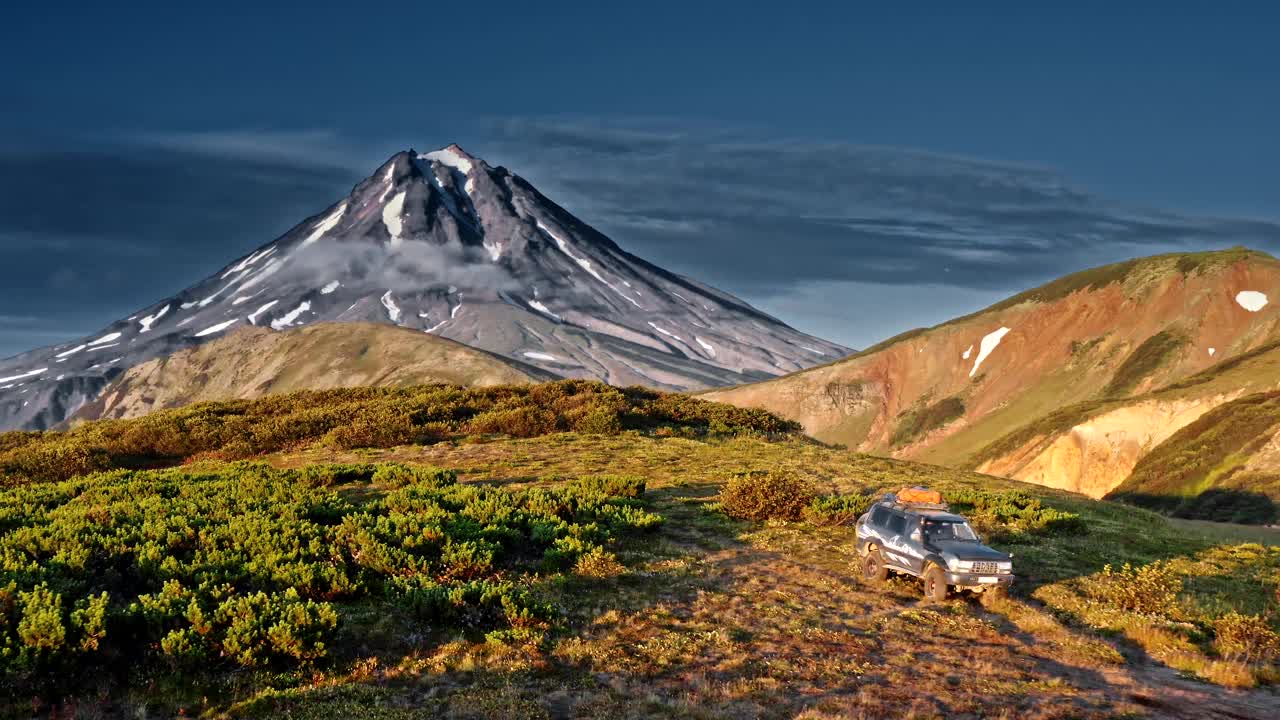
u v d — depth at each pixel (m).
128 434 35.47
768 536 20.08
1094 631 13.96
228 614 11.07
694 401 48.47
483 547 16.14
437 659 11.05
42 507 19.86
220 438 35.91
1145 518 28.97
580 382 49.44
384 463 30.45
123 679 10.03
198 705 9.48
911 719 9.60
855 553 18.86
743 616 13.79
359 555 15.50
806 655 11.98
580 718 9.39
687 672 11.09
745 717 9.58
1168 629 13.86
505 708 9.50
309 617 10.95
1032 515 22.80
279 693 9.73
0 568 13.50
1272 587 17.36
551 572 15.94
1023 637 13.51
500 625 12.48
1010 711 10.06
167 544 15.60
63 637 9.83
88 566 14.34
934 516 15.97
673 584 15.55
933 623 13.92
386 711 9.27
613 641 12.16
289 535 16.20
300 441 36.00
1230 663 12.18
